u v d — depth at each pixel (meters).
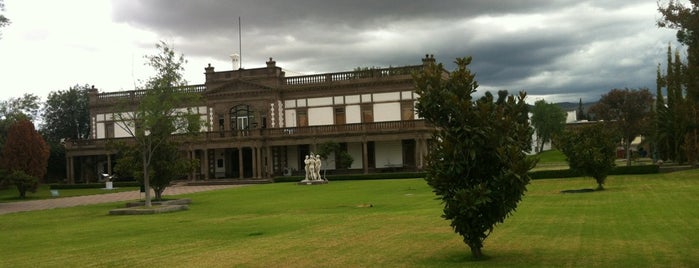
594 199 22.62
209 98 65.00
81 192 51.38
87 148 66.62
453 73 10.80
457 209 10.41
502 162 10.27
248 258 12.07
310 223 18.38
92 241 16.00
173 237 16.14
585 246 11.90
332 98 62.56
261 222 19.33
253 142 61.22
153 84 30.31
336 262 11.32
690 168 40.94
